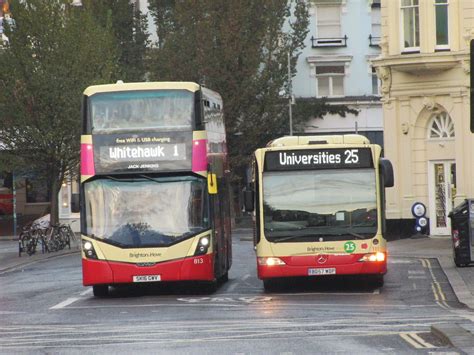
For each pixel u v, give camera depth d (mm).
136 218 51812
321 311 43531
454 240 66062
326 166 52500
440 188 92000
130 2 148625
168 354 31047
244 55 133375
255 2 134500
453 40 89000
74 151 106125
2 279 69812
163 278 51531
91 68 106875
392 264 70938
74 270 73812
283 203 52406
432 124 92312
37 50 105312
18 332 38812
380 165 52469
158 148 52000
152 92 52500
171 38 134625
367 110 144250
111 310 46500
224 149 62719
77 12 109125
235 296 52094
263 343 33000
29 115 104938
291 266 52062
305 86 146625
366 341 32688
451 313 41594
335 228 52094
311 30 146625
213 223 52656
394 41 91500
